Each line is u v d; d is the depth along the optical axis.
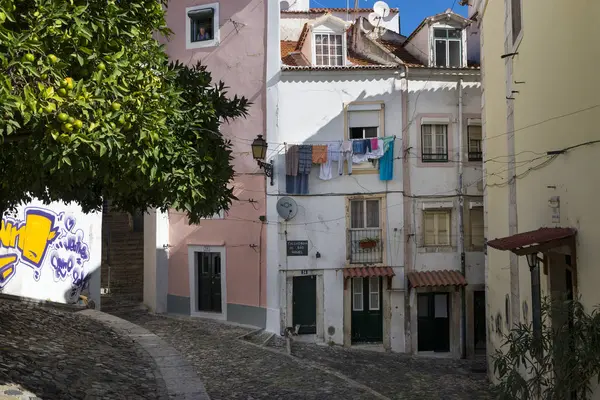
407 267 19.39
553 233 8.07
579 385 6.25
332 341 19.23
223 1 20.61
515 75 11.20
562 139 8.41
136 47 6.60
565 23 8.22
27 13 5.66
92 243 18.34
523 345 6.89
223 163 8.01
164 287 21.84
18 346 8.73
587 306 7.41
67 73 6.07
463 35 20.45
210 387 11.03
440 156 19.83
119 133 5.88
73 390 7.38
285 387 11.38
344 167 19.41
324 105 19.52
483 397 12.51
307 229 19.34
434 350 19.56
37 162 5.85
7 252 15.28
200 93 7.97
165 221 21.84
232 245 20.44
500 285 12.94
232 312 20.44
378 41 22.59
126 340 11.81
